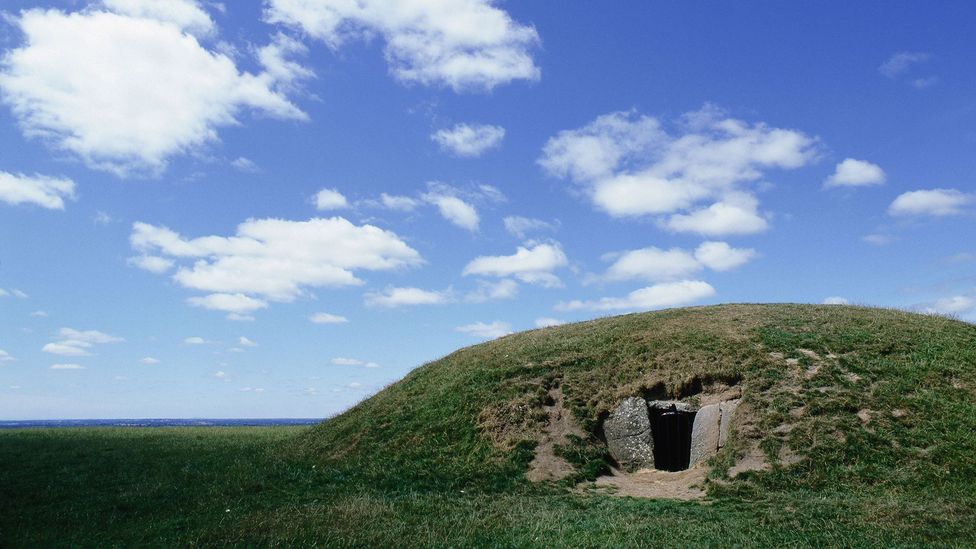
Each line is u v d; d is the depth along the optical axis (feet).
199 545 42.86
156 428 158.61
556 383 80.23
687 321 92.79
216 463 77.25
